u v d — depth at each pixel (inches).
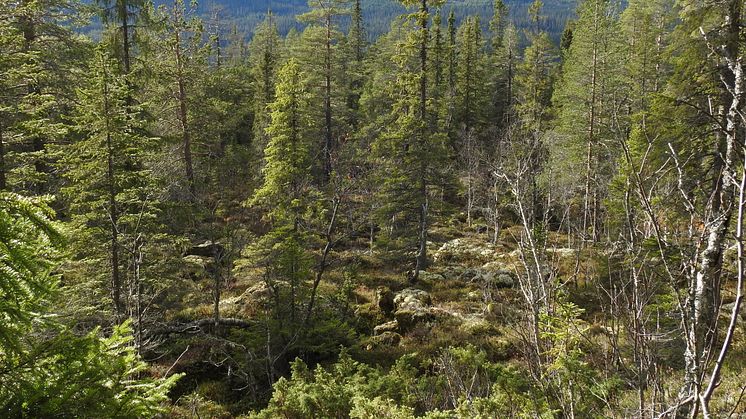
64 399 121.1
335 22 1437.0
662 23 1273.4
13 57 429.4
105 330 473.7
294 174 951.6
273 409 378.3
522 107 1577.3
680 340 244.1
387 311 748.6
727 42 402.0
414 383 376.2
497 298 671.1
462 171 1252.5
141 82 829.2
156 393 139.2
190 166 920.9
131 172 513.3
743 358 377.1
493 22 2672.2
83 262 501.4
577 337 182.5
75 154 507.2
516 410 246.5
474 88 1732.3
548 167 911.7
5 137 477.4
